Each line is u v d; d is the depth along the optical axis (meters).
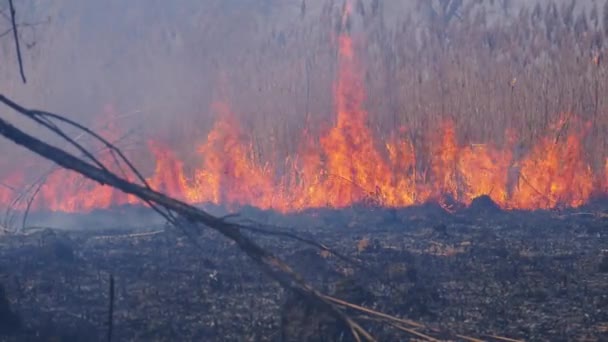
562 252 24.48
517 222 31.56
